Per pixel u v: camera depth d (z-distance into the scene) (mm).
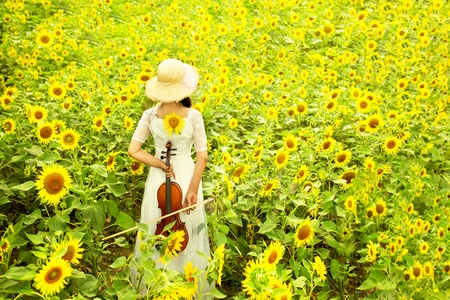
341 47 8648
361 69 7539
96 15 8992
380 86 7035
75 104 5773
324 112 5664
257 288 2330
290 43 8914
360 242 3893
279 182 4379
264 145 4949
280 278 2600
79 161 4137
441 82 6957
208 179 4566
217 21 9586
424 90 6281
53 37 7598
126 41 8094
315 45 8922
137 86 5629
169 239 2570
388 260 3357
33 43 7801
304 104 5461
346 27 8789
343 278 3508
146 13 9891
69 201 3963
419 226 3639
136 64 7203
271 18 8977
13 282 2645
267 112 5379
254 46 8305
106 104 5309
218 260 2635
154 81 3049
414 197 4383
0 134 4426
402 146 5285
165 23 8961
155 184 3133
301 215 4160
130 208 4449
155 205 3131
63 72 6684
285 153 4055
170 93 2943
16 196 4297
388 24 9625
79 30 8422
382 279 3324
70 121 5152
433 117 6086
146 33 8594
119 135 4996
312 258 3689
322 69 6840
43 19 8672
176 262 3148
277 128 5676
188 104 3111
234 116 5977
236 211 3955
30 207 4141
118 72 6895
